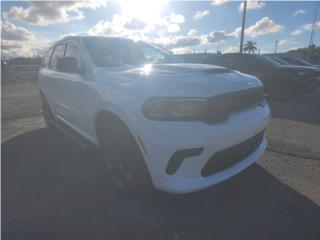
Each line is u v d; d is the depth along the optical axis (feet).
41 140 15.65
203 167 7.89
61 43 14.82
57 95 14.57
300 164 11.85
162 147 7.48
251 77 10.13
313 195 9.37
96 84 9.96
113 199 9.30
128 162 8.64
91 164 12.10
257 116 9.23
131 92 8.25
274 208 8.66
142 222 8.11
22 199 9.37
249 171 11.11
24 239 7.50
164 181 7.73
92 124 10.67
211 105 7.70
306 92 27.94
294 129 17.47
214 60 33.83
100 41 12.69
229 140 7.97
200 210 8.63
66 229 7.86
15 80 59.88
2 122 20.42
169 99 7.51
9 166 12.03
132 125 8.02
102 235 7.61
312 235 7.48
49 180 10.68
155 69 9.69
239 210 8.59
